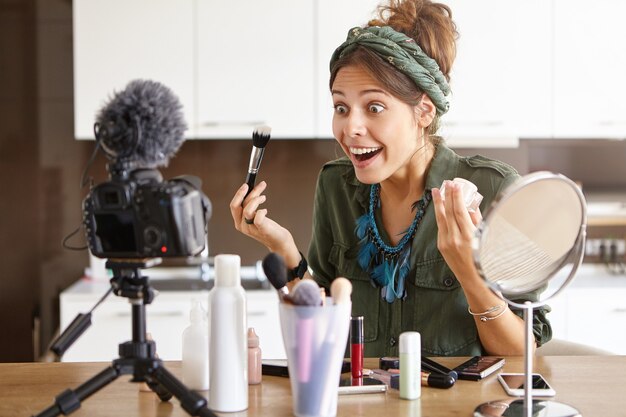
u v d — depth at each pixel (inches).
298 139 146.7
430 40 63.4
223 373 47.3
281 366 55.2
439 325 65.0
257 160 59.7
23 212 145.2
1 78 144.1
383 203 68.5
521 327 59.6
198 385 51.4
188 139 145.7
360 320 52.3
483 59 132.3
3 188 144.8
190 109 132.5
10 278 145.1
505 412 46.3
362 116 61.5
